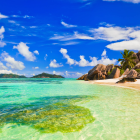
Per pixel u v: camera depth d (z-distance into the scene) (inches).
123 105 324.2
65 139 159.5
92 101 378.9
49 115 249.1
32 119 227.0
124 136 165.9
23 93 567.2
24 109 292.0
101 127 193.9
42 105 333.4
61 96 477.4
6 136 167.9
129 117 235.6
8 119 226.8
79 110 284.2
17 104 345.7
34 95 508.1
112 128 190.5
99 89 693.3
